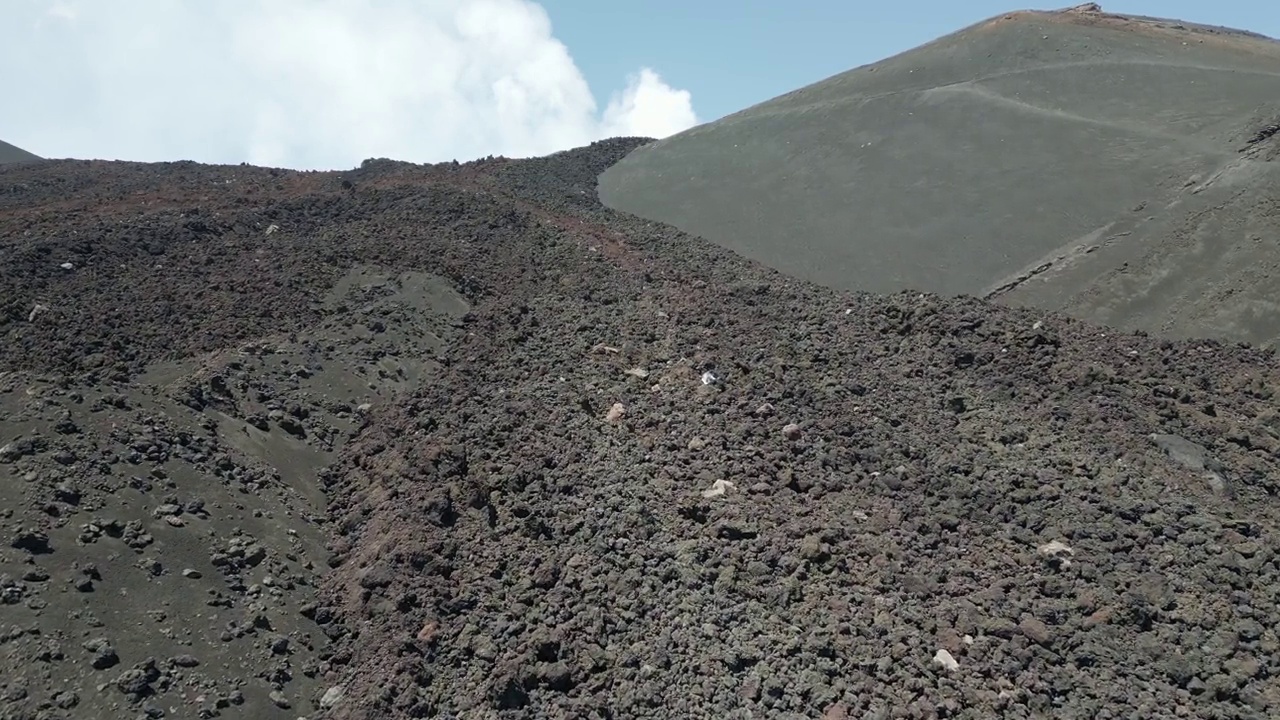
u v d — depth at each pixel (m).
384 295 21.66
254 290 20.86
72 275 20.42
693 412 16.05
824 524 12.80
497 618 11.17
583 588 11.48
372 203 29.42
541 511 13.19
